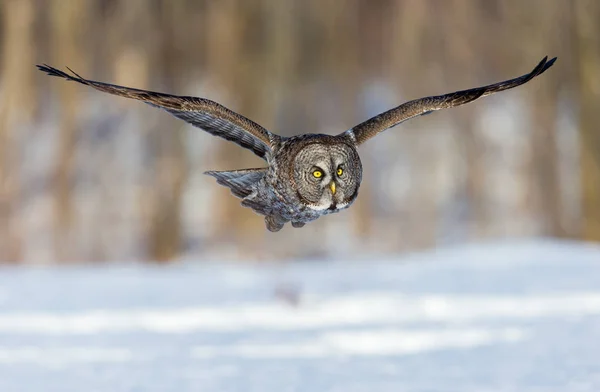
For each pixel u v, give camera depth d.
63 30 41.31
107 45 42.44
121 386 11.51
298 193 6.56
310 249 38.62
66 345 14.64
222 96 43.38
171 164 41.12
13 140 39.84
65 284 24.73
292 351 13.58
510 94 42.94
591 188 38.12
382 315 17.28
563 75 40.41
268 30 43.28
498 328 15.02
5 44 40.91
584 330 14.31
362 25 45.38
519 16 41.56
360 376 11.61
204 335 15.37
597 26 38.69
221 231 40.00
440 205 43.12
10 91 40.56
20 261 38.59
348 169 6.59
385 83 45.47
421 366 12.19
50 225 39.34
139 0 42.50
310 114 44.31
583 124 38.44
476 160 42.94
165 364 12.77
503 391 10.59
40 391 11.35
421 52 43.34
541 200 41.47
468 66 43.00
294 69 43.31
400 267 26.39
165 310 18.77
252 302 19.81
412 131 43.12
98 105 41.97
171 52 43.06
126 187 41.09
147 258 40.22
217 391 11.07
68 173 40.09
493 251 28.17
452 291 20.38
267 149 6.74
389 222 42.59
